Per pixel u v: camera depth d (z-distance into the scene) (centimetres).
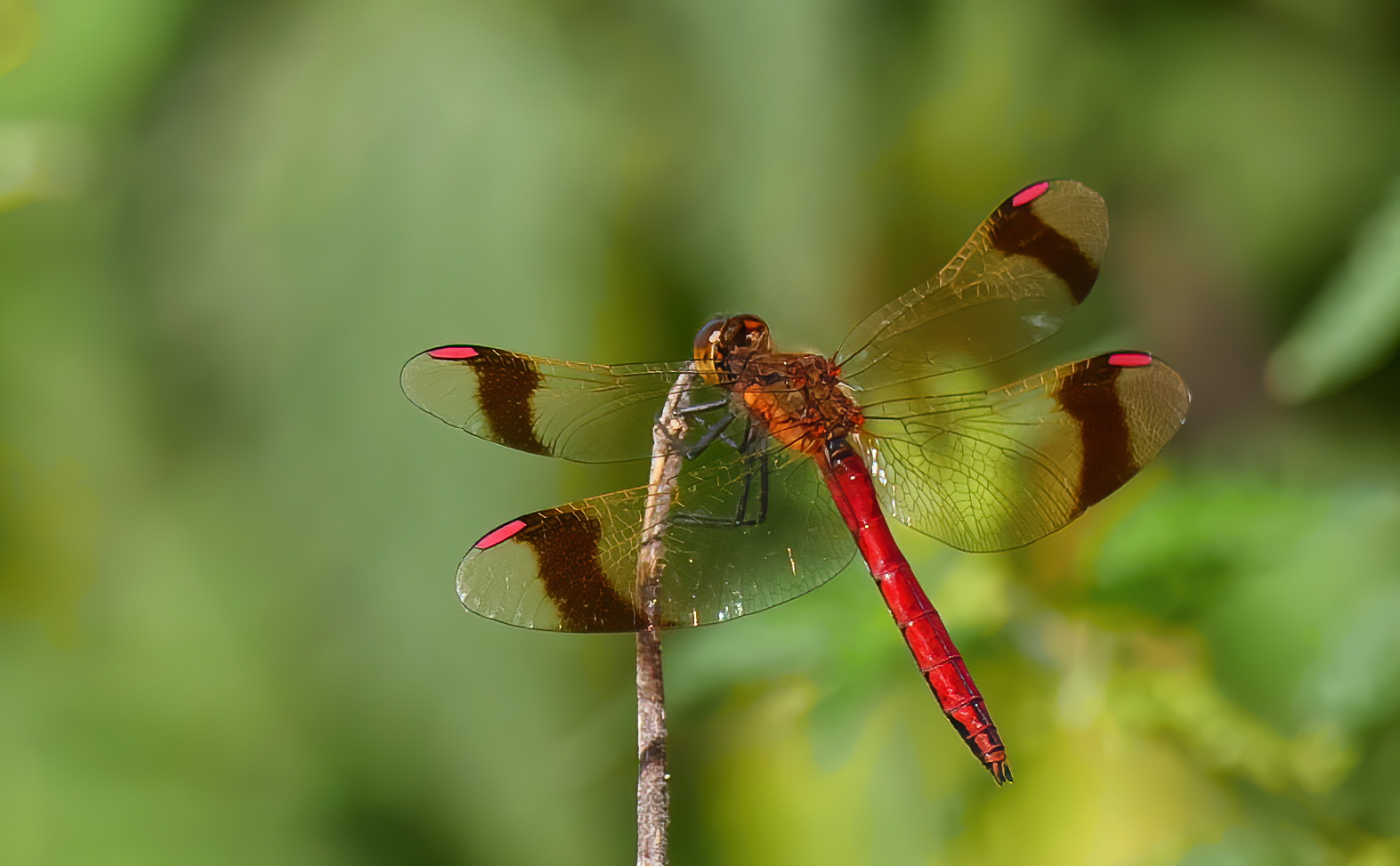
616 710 97
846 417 94
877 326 95
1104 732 94
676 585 94
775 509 94
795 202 97
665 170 97
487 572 93
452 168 97
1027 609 94
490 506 97
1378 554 94
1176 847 94
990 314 95
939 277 95
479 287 97
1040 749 94
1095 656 94
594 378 94
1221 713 94
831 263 97
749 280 97
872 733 95
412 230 97
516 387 94
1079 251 95
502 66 97
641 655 92
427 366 94
